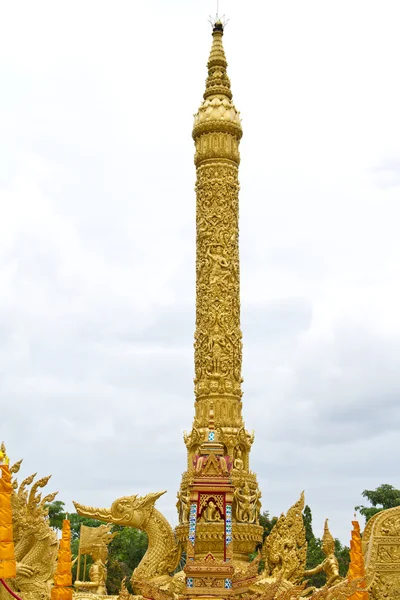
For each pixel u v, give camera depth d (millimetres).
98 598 24641
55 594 18062
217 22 36250
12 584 23312
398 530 24438
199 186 33688
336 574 25484
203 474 20625
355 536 19547
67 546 18578
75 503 26516
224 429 30094
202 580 18797
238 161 34188
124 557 62156
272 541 27500
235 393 31266
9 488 16812
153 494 26969
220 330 31781
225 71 35406
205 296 32281
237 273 32875
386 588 23828
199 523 26672
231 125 33719
